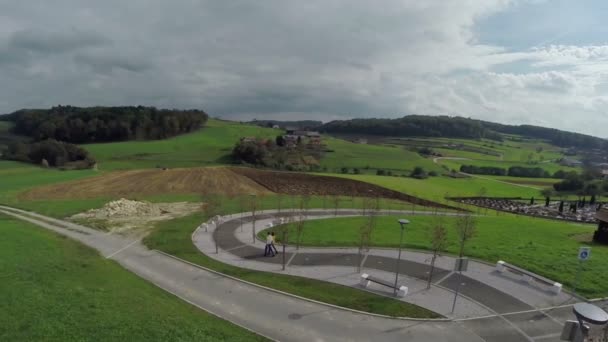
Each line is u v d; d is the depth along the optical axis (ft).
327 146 459.73
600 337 60.08
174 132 501.56
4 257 85.10
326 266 96.12
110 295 68.23
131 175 274.98
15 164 326.24
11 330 51.62
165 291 78.18
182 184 250.37
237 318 66.85
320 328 63.87
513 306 73.92
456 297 75.72
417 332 63.26
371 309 71.20
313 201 213.66
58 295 65.00
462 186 323.16
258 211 173.27
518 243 122.11
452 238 128.06
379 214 182.60
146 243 114.52
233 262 98.37
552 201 302.86
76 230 129.90
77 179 257.55
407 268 95.40
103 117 500.33
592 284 84.02
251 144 372.38
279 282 84.07
